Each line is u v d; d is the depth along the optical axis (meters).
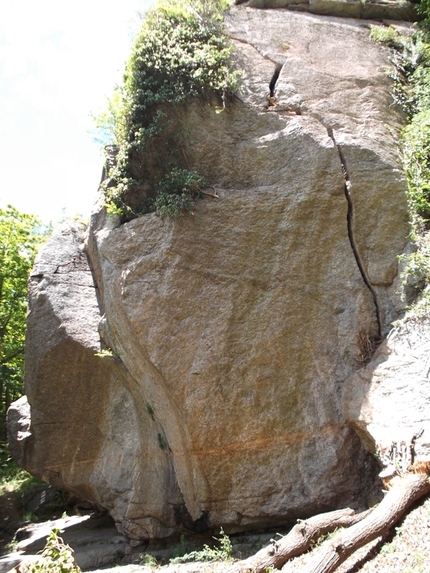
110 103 10.41
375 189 8.84
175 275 8.61
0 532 13.55
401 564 4.86
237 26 10.94
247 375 8.19
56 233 11.77
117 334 9.16
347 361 8.13
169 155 9.70
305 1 12.62
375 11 12.68
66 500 14.66
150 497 9.10
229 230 8.80
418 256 8.12
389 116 10.00
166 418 8.62
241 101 9.88
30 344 10.73
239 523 8.01
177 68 9.75
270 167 9.21
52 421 10.73
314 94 9.95
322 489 7.61
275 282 8.55
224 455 8.06
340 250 8.66
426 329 7.34
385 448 6.44
